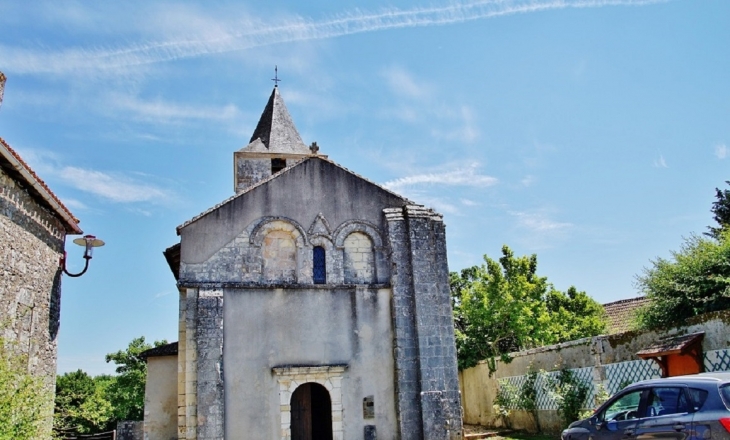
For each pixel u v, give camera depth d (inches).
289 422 645.9
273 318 678.5
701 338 542.3
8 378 418.9
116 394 1334.9
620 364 657.0
